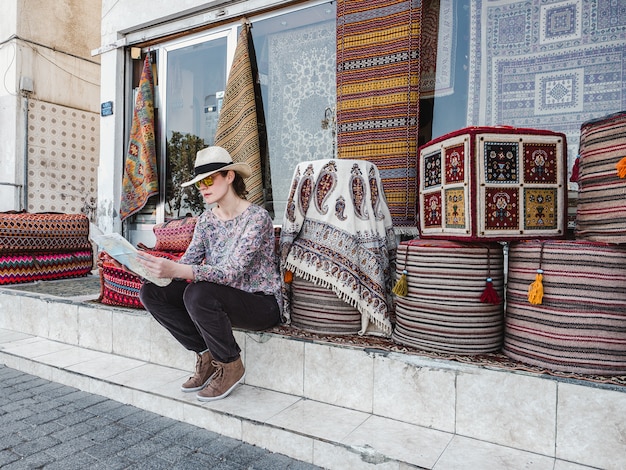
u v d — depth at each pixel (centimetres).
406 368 214
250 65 447
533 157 221
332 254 253
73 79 723
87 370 286
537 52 320
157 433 225
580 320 189
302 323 265
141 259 206
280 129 452
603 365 188
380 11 357
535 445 188
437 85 355
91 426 232
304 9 433
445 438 199
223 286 229
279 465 197
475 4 339
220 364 236
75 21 723
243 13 458
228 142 452
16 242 446
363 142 365
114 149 557
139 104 530
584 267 190
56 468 193
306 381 242
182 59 527
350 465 189
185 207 529
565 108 312
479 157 216
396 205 352
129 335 311
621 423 173
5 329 395
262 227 241
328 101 425
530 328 203
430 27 355
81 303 340
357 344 235
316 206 262
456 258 219
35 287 431
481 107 338
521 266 209
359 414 223
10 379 300
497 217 217
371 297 251
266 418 216
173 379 270
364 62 364
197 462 199
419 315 228
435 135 357
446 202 234
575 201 284
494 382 195
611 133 193
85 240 516
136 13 527
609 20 299
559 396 183
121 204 539
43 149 688
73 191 727
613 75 298
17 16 651
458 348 220
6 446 211
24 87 657
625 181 186
